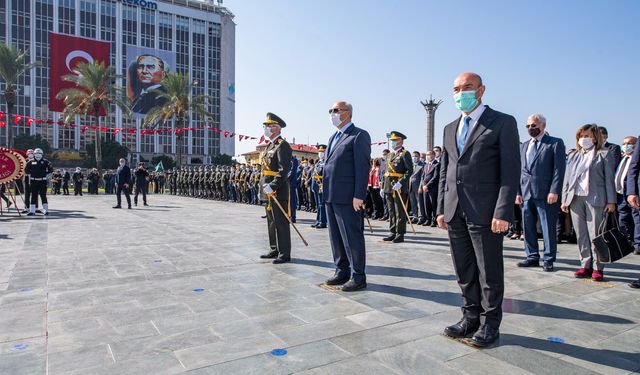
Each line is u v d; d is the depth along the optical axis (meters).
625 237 5.04
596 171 5.30
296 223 11.74
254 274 5.48
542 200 5.89
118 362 2.95
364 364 2.94
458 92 3.39
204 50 65.00
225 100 67.56
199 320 3.77
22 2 51.34
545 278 5.43
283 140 6.33
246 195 19.78
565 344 3.32
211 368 2.86
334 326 3.65
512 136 3.24
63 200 21.12
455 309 4.14
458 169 3.45
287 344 3.26
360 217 4.88
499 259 3.34
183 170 27.44
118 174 16.11
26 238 8.39
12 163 12.81
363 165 4.78
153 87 58.78
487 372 2.84
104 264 6.02
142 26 59.28
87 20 55.28
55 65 51.97
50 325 3.65
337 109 5.03
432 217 11.35
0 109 50.59
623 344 3.32
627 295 4.66
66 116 33.16
